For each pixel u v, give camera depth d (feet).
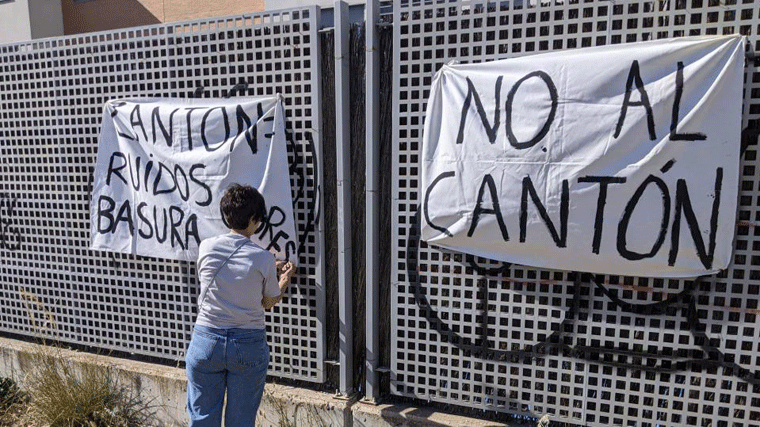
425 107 9.57
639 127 8.14
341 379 10.84
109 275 12.50
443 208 9.45
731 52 7.64
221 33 10.68
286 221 10.54
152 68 11.30
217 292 8.58
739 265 8.18
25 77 12.49
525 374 9.65
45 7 37.27
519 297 9.48
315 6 9.91
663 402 8.96
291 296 11.00
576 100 8.43
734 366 8.42
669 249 8.25
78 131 12.21
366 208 10.21
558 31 8.69
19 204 13.14
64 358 12.86
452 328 9.97
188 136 10.94
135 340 12.55
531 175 8.80
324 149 10.53
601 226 8.52
